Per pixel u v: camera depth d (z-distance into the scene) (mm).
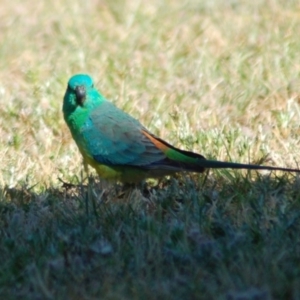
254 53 17188
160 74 16547
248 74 16188
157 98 15242
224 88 15617
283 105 14766
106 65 17000
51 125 14406
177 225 9922
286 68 16188
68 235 9859
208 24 19156
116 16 20188
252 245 9391
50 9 21109
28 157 13102
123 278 8852
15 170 12508
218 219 10094
